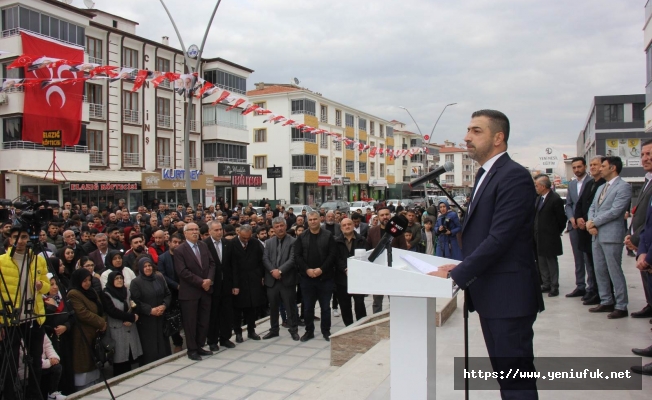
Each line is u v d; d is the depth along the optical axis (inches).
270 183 1818.4
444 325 242.8
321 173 1904.5
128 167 1176.8
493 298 112.7
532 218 115.0
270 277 307.6
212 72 1405.0
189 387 224.2
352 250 317.4
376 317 263.4
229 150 1482.5
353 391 171.0
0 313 187.8
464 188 3272.6
